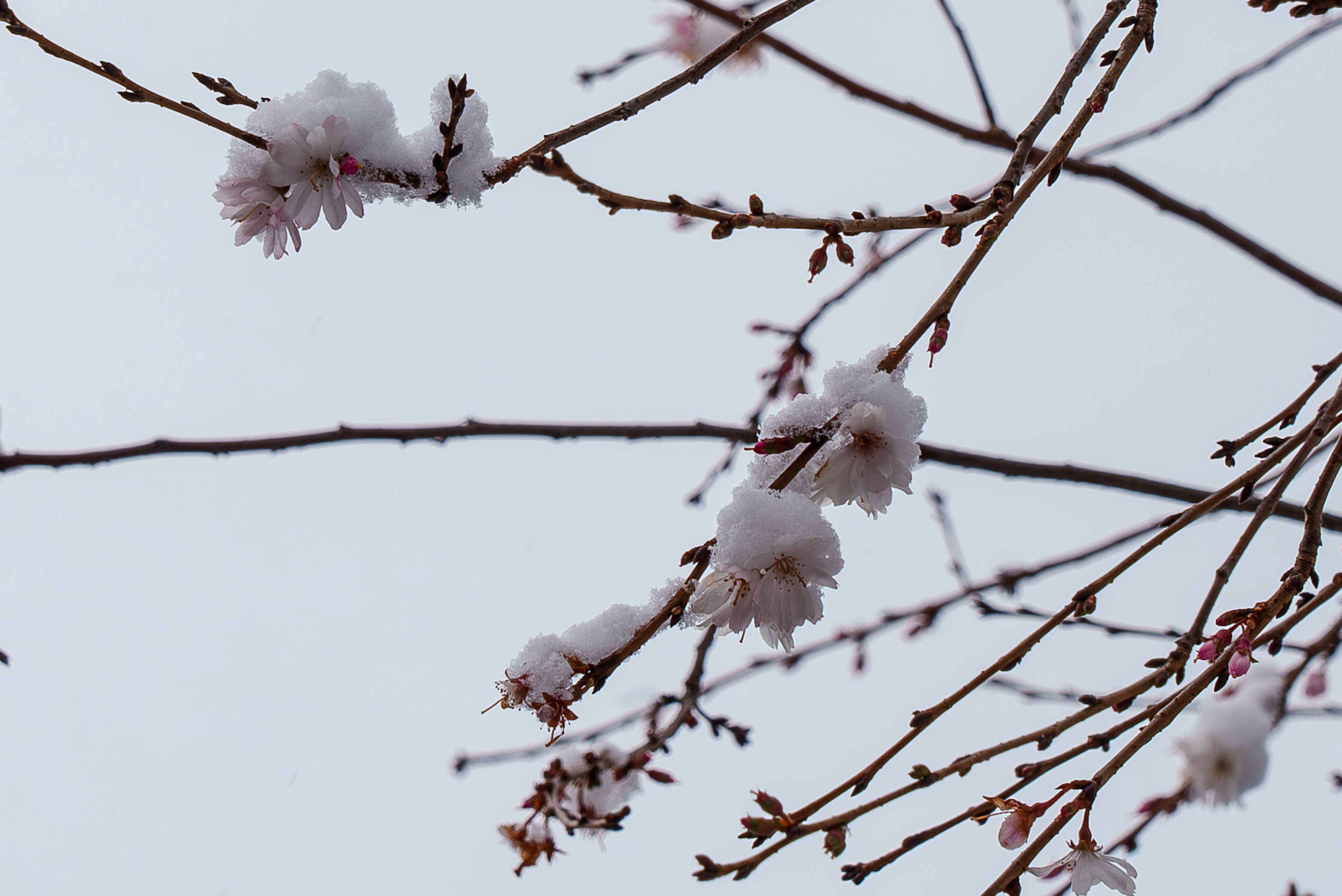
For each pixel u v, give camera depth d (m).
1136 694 1.61
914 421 1.61
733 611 1.60
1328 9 1.67
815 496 1.62
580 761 1.81
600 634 1.62
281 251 1.60
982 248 1.61
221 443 1.77
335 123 1.59
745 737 1.74
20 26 1.57
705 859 1.60
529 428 1.82
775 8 1.61
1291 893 1.84
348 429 1.79
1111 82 1.62
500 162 1.61
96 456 1.75
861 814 1.61
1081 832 1.60
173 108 1.58
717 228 1.60
